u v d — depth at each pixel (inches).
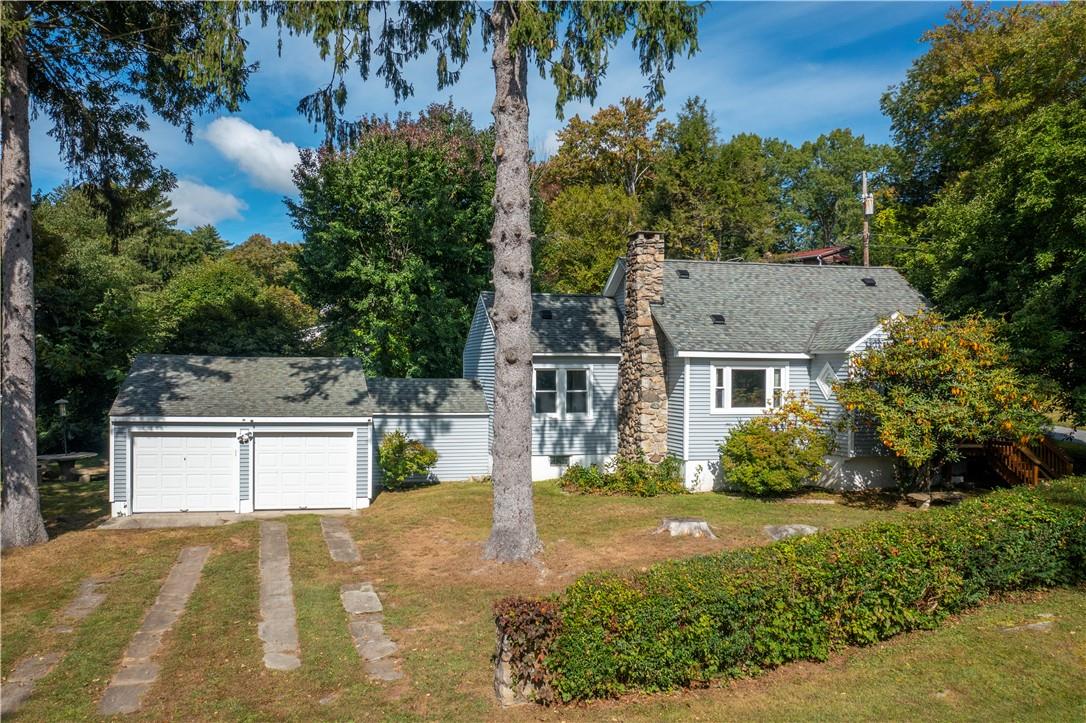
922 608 318.0
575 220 1387.8
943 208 850.1
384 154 997.8
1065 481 453.4
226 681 280.7
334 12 382.9
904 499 628.4
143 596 392.8
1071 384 633.0
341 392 724.7
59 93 605.6
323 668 291.1
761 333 716.0
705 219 1477.6
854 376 628.1
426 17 474.6
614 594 257.8
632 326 757.9
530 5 371.6
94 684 280.1
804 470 622.2
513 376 439.2
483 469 852.6
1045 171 590.9
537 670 250.1
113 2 551.5
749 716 237.6
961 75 1034.1
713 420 694.5
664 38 418.6
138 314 1088.8
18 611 368.2
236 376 732.0
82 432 1098.1
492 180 1071.6
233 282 1392.7
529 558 434.6
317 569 445.1
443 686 269.9
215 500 655.8
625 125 1605.6
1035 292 606.5
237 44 410.0
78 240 1264.8
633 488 674.8
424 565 442.9
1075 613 326.0
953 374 577.6
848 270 854.5
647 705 246.7
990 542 338.3
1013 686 257.8
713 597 261.0
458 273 1065.5
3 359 510.6
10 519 507.5
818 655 278.8
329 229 997.2
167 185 701.3
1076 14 806.5
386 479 771.4
